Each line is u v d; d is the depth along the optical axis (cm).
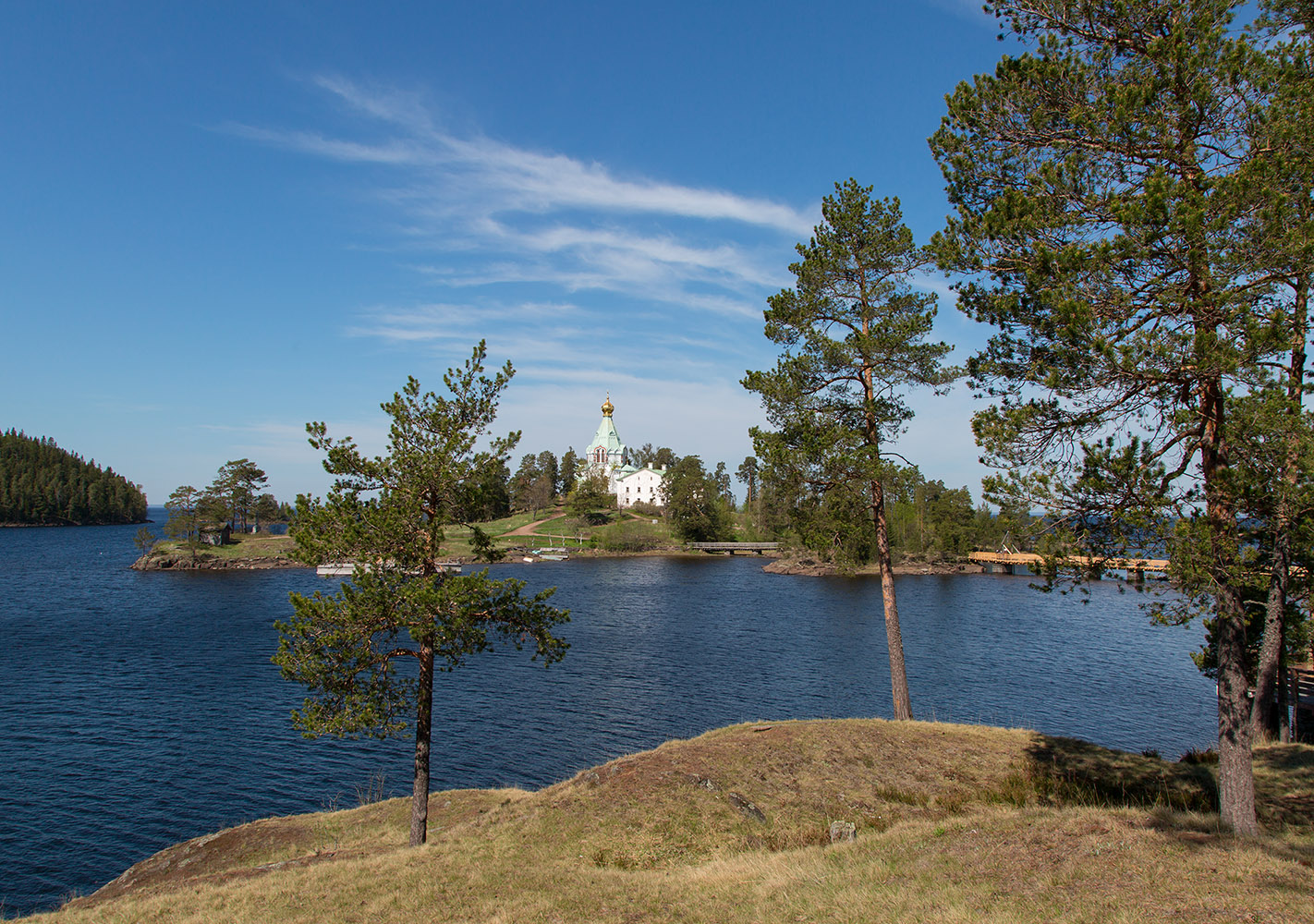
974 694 4462
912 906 1277
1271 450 1355
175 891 1900
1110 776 2156
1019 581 10800
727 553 15475
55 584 10056
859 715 4009
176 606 8025
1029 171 1720
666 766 2236
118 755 3462
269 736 3734
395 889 1636
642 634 6419
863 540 2730
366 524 2088
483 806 2461
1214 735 3731
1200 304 1351
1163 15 1534
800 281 2908
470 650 2205
